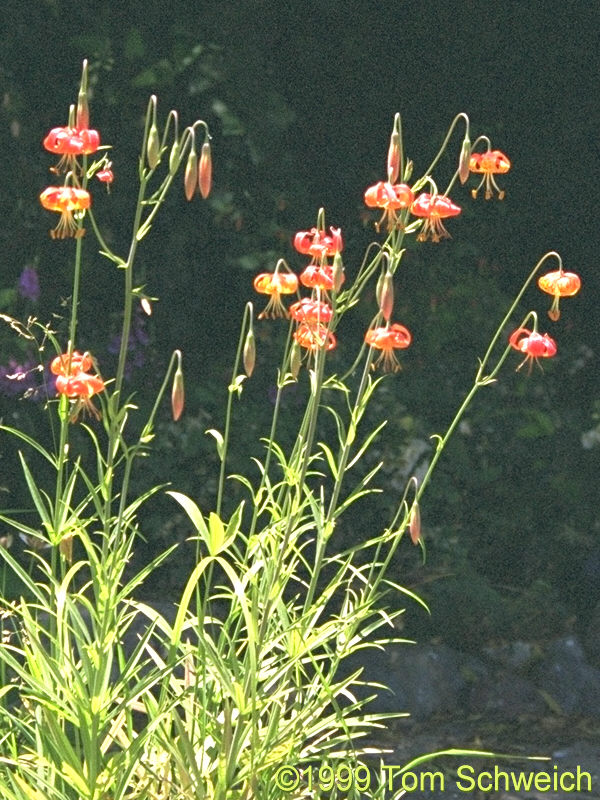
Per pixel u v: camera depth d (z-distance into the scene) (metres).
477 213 9.66
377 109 9.36
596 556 8.55
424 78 9.50
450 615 7.54
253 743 3.78
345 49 9.22
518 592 8.23
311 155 9.20
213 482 7.72
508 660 7.41
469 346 9.09
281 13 9.02
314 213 8.55
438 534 8.17
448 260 9.38
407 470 8.35
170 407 7.95
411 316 8.98
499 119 9.70
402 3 9.32
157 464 7.62
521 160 9.76
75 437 7.47
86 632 3.69
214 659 3.68
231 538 3.67
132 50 8.03
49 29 7.94
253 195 8.35
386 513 8.15
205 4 8.23
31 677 3.62
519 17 9.54
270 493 3.98
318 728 3.96
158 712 3.76
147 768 3.85
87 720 3.58
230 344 8.42
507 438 8.88
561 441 9.10
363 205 9.19
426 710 6.91
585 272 9.87
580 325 9.84
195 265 8.33
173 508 7.61
